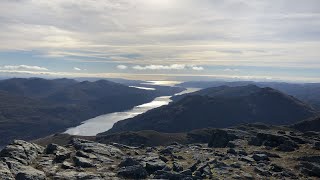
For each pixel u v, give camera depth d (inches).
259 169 1690.5
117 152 2151.8
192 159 1982.0
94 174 1573.6
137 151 2299.5
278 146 2337.6
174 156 2028.8
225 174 1604.3
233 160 1942.7
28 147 1945.1
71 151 2046.0
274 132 2822.3
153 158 1915.6
